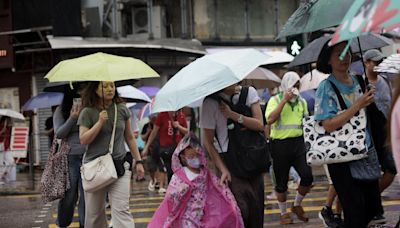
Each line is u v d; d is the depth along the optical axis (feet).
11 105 122.93
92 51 116.26
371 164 30.99
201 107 33.19
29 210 63.82
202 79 30.86
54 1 113.29
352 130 30.40
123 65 37.60
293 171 65.46
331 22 28.84
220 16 129.29
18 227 53.78
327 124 30.50
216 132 32.99
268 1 132.67
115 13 119.65
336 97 30.73
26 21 115.34
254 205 33.09
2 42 118.42
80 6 114.11
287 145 45.75
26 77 122.11
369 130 31.40
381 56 40.70
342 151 30.22
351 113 29.86
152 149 74.64
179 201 33.45
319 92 31.01
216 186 33.27
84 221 41.98
